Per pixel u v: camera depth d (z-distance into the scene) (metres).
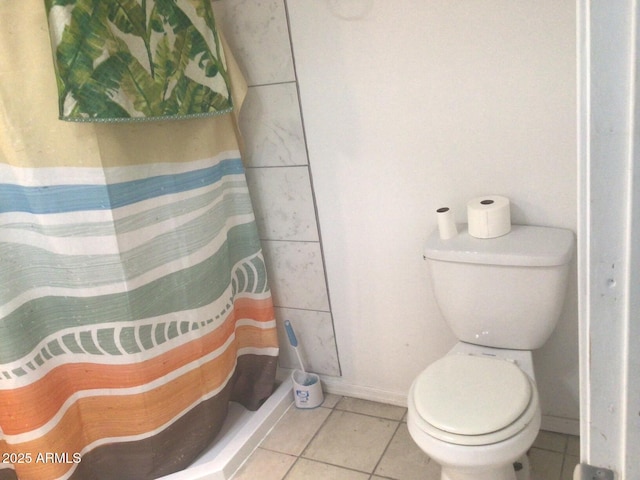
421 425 1.29
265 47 1.75
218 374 1.82
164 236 1.60
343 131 1.74
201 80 1.63
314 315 2.06
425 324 1.87
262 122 1.86
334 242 1.91
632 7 0.39
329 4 1.61
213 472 1.72
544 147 1.50
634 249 0.43
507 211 1.52
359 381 2.09
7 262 1.35
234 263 1.95
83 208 1.40
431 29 1.52
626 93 0.41
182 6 1.54
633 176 0.42
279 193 1.93
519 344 1.55
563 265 1.40
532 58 1.44
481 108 1.53
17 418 1.40
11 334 1.35
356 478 1.70
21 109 1.29
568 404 1.73
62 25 1.19
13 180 1.33
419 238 1.76
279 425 2.01
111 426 1.62
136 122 1.46
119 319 1.50
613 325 0.47
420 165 1.67
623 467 0.50
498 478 1.29
